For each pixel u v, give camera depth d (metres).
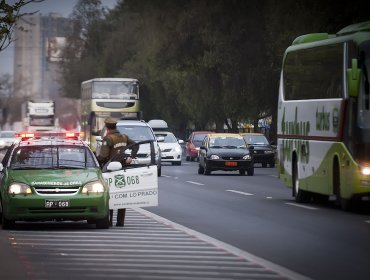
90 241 28.86
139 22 135.38
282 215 38.62
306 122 44.84
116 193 33.53
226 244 28.03
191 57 110.00
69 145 34.38
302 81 45.97
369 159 38.69
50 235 30.58
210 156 75.25
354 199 40.06
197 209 41.72
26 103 170.88
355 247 27.52
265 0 100.00
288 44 90.69
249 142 99.19
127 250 26.56
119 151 34.09
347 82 39.47
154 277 21.38
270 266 23.28
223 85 111.81
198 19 106.69
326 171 41.94
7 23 34.06
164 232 31.56
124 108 108.00
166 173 80.00
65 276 21.47
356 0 80.31
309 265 23.64
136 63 146.12
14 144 34.91
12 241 28.81
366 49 39.03
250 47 104.94
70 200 31.67
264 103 107.06
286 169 48.38
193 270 22.58
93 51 180.75
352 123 39.12
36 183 31.84
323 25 85.38
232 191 54.84
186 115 141.75
